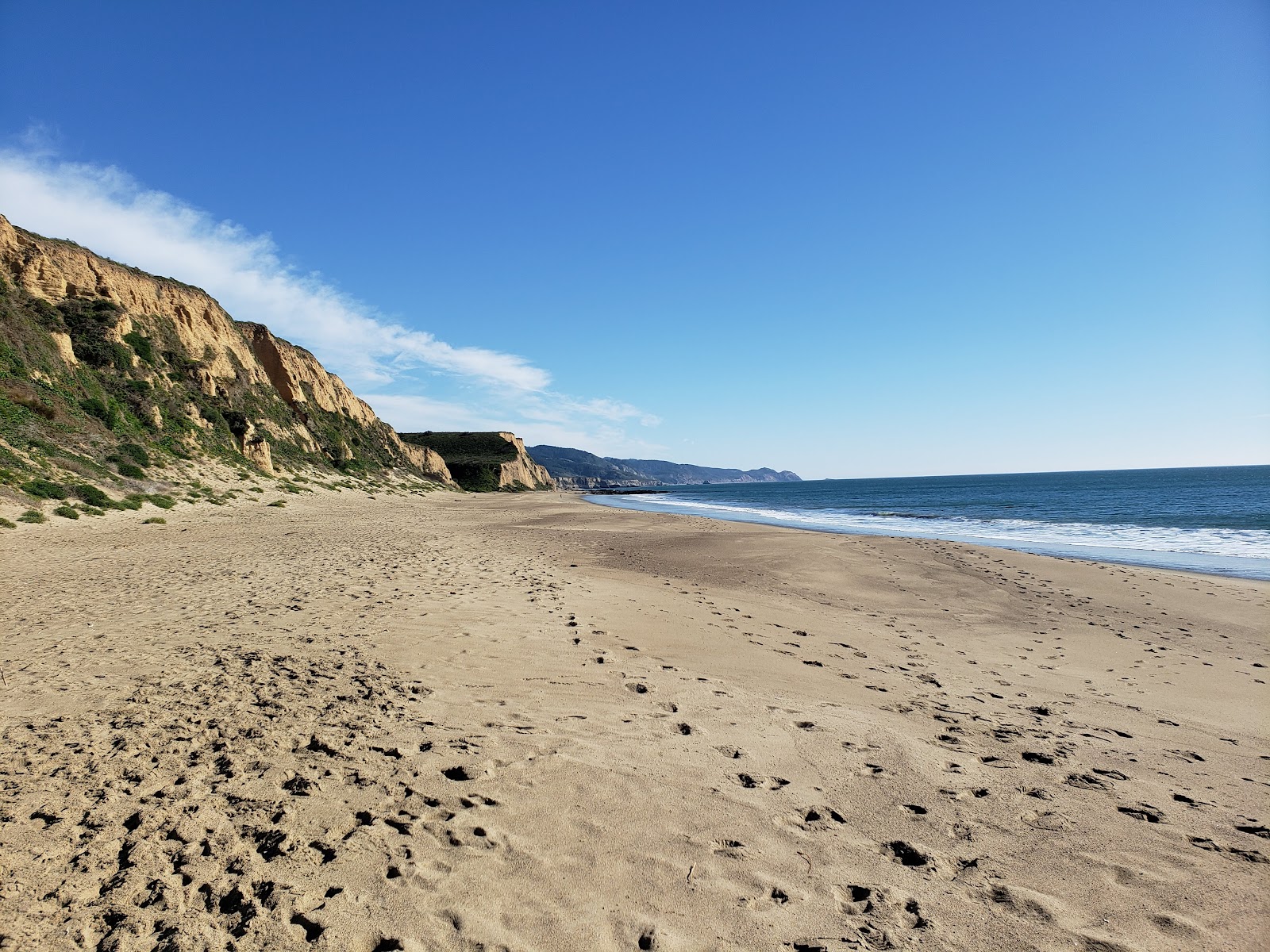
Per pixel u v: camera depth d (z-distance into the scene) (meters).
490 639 6.89
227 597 9.01
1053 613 10.23
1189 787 4.15
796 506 54.16
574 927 2.55
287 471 37.97
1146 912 2.79
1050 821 3.58
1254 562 16.39
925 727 5.04
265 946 2.36
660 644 7.21
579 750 4.20
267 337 50.28
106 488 21.67
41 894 2.60
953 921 2.68
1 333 24.33
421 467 71.44
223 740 4.12
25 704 4.74
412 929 2.48
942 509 46.22
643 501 69.38
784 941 2.52
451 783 3.65
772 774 4.03
